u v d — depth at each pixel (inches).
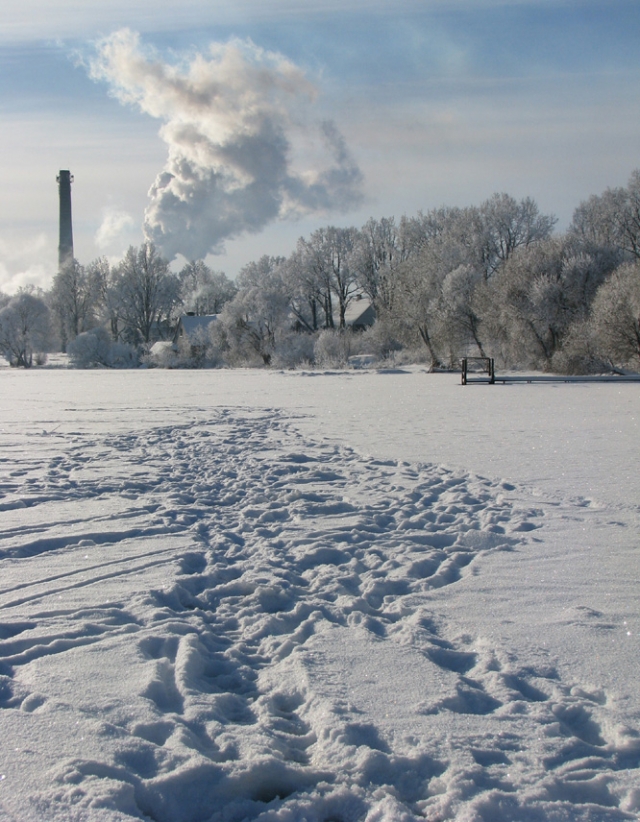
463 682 124.6
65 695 117.0
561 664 132.2
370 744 105.2
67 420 589.0
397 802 90.8
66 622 151.2
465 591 174.1
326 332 1940.2
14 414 644.7
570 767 99.3
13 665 130.5
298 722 114.2
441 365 1742.1
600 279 1509.6
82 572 187.6
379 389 1023.6
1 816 84.5
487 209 2206.0
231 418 601.0
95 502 275.6
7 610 158.6
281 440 458.9
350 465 359.9
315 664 131.5
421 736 106.5
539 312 1476.4
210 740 106.4
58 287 2923.2
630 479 315.3
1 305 2778.1
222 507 270.4
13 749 99.4
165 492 296.7
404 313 1761.8
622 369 1344.7
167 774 94.5
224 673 133.2
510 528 234.2
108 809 85.8
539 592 172.6
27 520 243.8
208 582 183.6
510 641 142.9
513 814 89.4
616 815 89.7
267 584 178.5
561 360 1401.3
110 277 2883.9
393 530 235.6
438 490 296.8
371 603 168.4
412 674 127.3
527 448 415.8
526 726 110.0
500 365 1601.9
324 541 220.5
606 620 153.3
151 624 151.5
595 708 114.5
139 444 443.2
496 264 2155.5
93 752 98.9
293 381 1294.3
